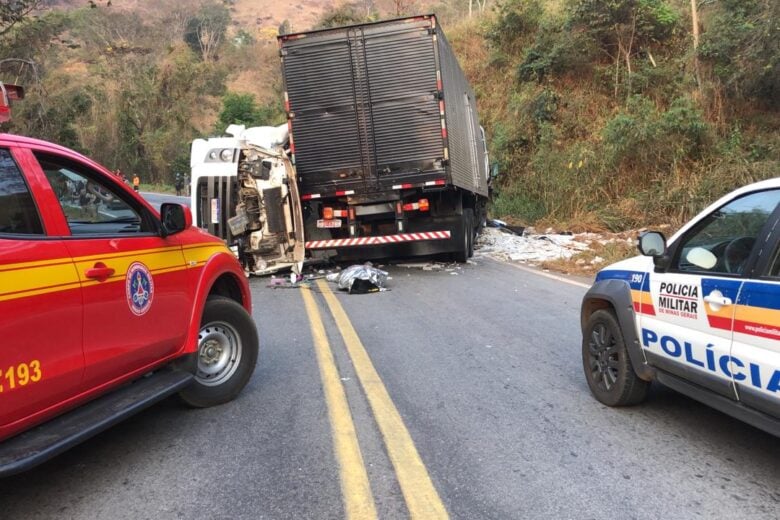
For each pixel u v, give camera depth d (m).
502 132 23.33
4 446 2.99
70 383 3.27
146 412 4.69
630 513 3.10
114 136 55.28
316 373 5.52
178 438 4.17
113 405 3.60
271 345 6.56
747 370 3.19
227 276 5.04
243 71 80.31
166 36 80.88
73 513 3.23
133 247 3.86
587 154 19.28
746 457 3.72
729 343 3.35
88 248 3.48
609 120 19.89
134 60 62.38
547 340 6.54
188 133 58.22
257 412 4.62
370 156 10.80
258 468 3.69
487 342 6.48
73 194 3.57
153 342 3.96
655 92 20.03
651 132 17.73
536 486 3.39
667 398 4.77
